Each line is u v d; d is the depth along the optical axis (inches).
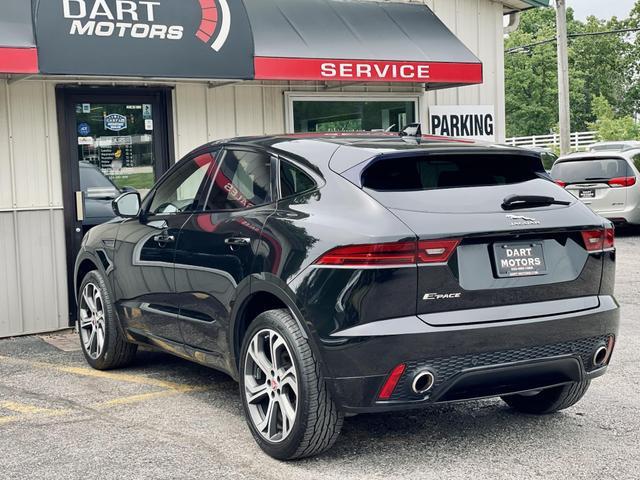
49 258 348.5
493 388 178.5
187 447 196.1
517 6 480.1
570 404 212.2
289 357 183.5
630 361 274.8
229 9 346.0
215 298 209.0
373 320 167.9
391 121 438.6
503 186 188.7
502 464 182.1
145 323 248.4
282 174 199.6
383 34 402.3
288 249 183.2
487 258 176.1
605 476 174.2
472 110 465.4
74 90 352.5
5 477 177.9
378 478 174.4
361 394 169.8
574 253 186.7
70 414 225.3
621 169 661.9
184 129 379.2
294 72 362.0
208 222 216.8
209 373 271.0
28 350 315.3
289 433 180.1
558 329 180.1
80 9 311.0
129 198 251.4
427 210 175.0
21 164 341.4
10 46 297.4
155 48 326.3
